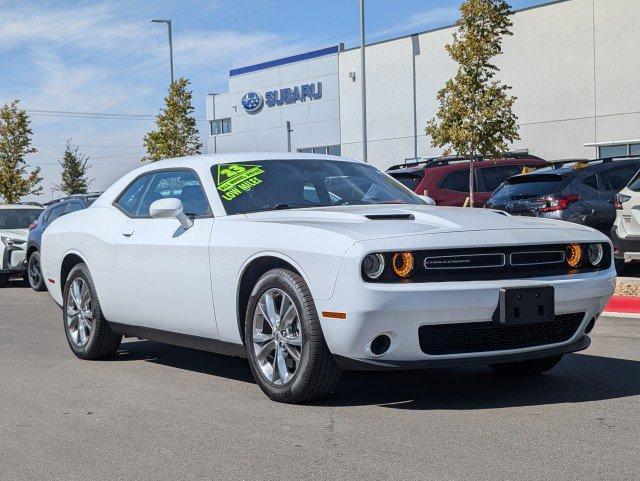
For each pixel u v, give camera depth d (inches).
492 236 193.0
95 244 266.2
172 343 247.6
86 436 183.9
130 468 160.7
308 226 198.4
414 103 1370.6
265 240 204.4
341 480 148.3
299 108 1626.5
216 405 207.5
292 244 197.2
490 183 605.0
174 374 249.9
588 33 1133.7
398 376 237.3
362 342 186.9
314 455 163.8
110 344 273.7
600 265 207.8
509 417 187.9
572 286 196.5
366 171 257.9
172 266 233.5
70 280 282.8
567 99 1162.0
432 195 599.8
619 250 452.4
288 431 181.2
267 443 173.2
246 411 200.1
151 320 247.3
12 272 607.8
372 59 1439.5
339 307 186.5
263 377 208.7
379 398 209.9
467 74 748.6
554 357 223.5
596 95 1131.3
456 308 184.7
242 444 173.2
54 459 168.4
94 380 244.5
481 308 186.7
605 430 174.7
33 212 660.7
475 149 743.1
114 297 259.6
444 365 190.9
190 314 230.7
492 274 191.0
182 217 229.3
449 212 214.2
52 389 233.6
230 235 215.8
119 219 262.4
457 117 749.3
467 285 185.5
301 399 202.2
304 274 194.4
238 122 1782.7
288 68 1641.2
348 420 188.9
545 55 1180.5
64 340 326.0
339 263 185.9
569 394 209.6
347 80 1510.8
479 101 740.7
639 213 440.1
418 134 1369.3
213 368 257.9
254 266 211.3
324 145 1576.0
